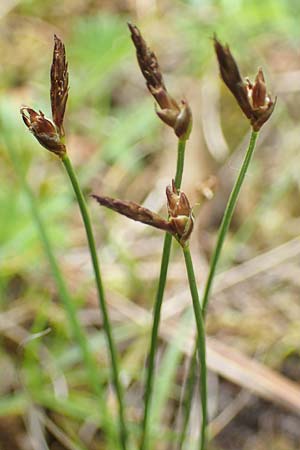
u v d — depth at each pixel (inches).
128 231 8.8
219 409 7.2
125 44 9.7
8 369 7.3
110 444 6.6
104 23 10.2
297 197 9.2
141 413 7.1
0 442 7.0
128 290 8.2
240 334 7.9
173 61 11.0
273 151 9.7
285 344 7.7
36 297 7.8
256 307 8.1
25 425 7.1
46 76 10.4
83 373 7.2
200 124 9.8
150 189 9.5
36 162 9.2
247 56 10.8
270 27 10.7
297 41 11.1
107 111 10.2
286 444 7.1
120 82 10.6
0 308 7.7
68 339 7.5
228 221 5.3
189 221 4.7
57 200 8.0
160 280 5.3
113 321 7.7
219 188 9.3
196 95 10.2
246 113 4.9
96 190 9.3
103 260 8.4
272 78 10.6
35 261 7.8
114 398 7.2
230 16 10.4
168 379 6.7
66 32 11.4
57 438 7.1
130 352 7.5
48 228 7.8
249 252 8.8
